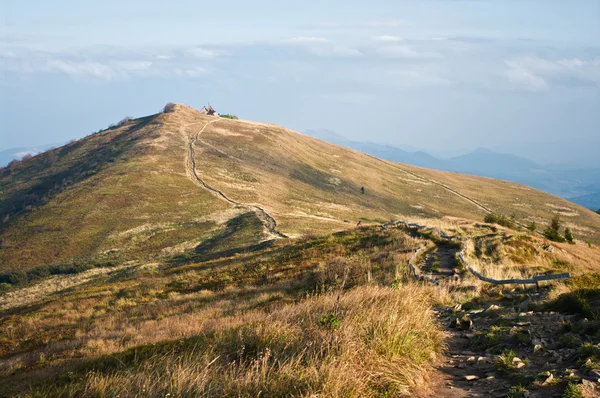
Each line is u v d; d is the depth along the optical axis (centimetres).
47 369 1271
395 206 11519
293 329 761
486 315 944
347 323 715
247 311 1769
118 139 12538
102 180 8794
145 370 675
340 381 543
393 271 1831
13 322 2720
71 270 5762
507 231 2927
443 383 623
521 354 679
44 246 6581
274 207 8150
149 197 8088
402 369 620
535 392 535
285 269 2731
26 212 7975
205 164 10238
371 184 12800
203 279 3048
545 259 2422
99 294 3138
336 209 9444
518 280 1256
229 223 6825
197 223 6975
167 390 591
